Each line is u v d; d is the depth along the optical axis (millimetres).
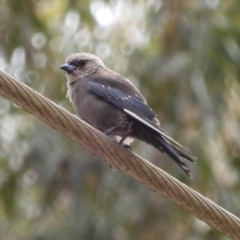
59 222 13898
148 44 14977
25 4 15391
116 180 14008
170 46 14625
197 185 13984
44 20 15797
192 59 14281
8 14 15297
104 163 14047
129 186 13938
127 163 7613
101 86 9406
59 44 15469
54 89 15039
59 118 7410
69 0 15328
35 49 15305
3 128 14742
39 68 15219
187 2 14797
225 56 14281
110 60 15070
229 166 14492
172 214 14102
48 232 13789
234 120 14547
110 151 7621
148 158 14016
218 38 14383
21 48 15219
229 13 14711
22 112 14680
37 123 14234
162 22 14664
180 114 14148
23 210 14766
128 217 14086
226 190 14094
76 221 13867
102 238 13789
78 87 9641
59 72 15141
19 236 14500
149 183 7594
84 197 14016
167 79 14289
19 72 15125
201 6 14664
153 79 14344
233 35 14445
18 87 7184
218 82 14258
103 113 9242
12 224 14609
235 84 14516
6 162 14492
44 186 14180
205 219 7465
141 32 15500
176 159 8570
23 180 14445
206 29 14414
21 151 14367
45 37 15445
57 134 14219
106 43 15359
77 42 15188
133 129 9062
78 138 7555
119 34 15492
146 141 8969
